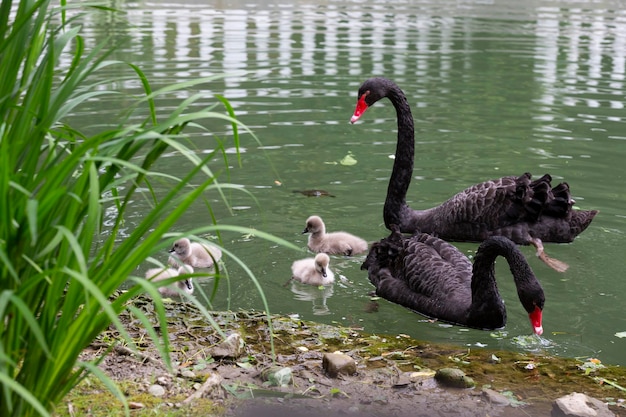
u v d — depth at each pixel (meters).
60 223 3.24
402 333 6.22
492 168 9.88
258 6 20.28
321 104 12.23
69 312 3.20
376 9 20.27
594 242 8.13
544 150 10.45
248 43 15.98
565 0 22.05
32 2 3.45
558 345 5.95
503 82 13.52
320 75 13.70
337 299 6.89
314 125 11.38
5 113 3.41
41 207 2.96
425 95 12.73
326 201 9.00
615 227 8.41
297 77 13.57
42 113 3.36
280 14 19.28
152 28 16.95
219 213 8.50
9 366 3.23
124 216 8.13
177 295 6.65
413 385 5.00
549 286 7.09
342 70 14.03
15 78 3.44
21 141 3.15
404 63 14.63
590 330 6.22
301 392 4.82
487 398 4.82
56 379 3.32
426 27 17.98
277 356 5.38
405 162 8.56
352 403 4.71
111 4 19.48
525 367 5.42
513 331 6.27
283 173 9.65
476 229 8.25
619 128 11.27
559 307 6.65
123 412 4.28
